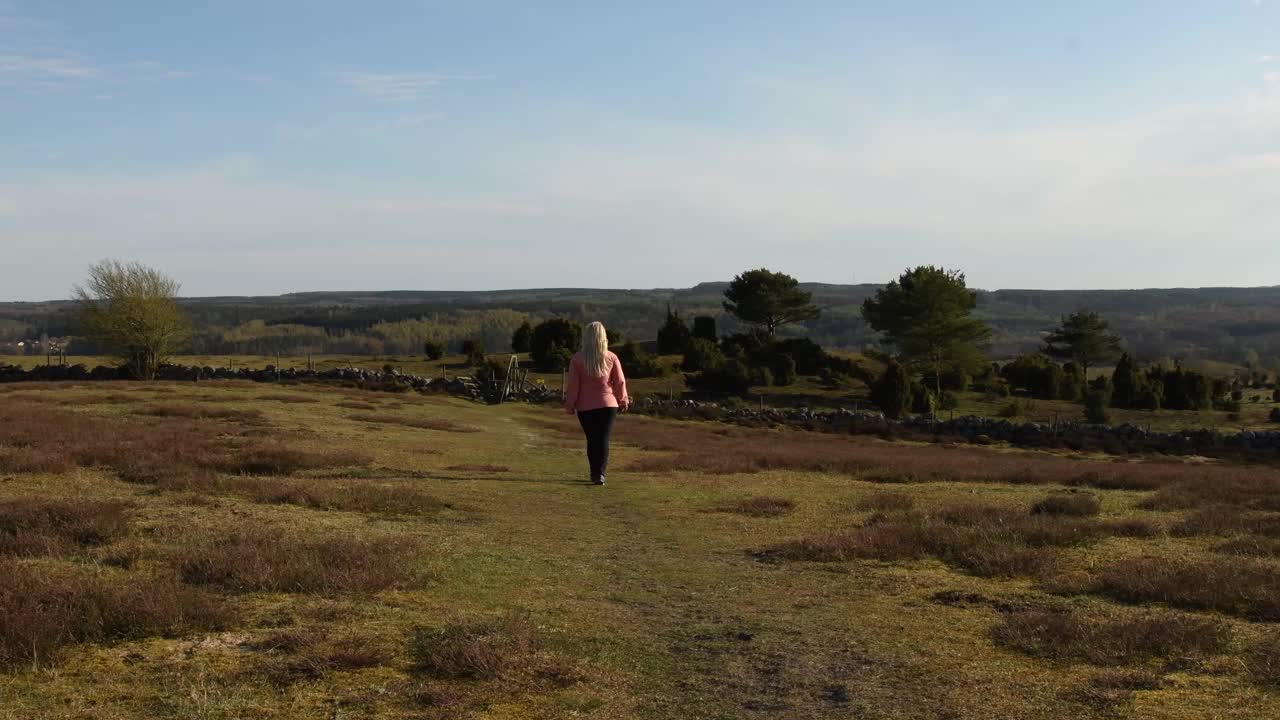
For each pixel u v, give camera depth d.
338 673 5.06
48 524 8.34
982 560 8.50
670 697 5.02
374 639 5.68
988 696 5.04
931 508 12.26
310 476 14.65
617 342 91.62
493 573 7.91
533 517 11.40
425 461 17.52
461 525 10.51
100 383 41.56
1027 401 67.81
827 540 9.48
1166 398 70.12
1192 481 16.23
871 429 45.38
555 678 5.16
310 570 7.04
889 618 6.79
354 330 153.38
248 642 5.55
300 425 23.59
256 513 10.26
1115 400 69.62
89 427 18.98
